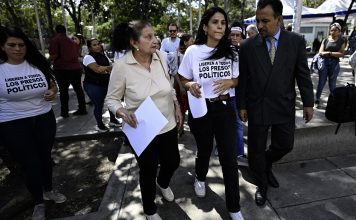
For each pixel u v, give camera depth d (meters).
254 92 2.48
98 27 28.80
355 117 3.19
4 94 2.44
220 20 2.21
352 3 9.84
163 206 2.72
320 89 5.04
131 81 2.14
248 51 2.41
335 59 4.88
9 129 2.51
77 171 3.86
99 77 4.59
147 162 2.22
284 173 3.18
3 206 3.16
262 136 2.56
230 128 2.37
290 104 2.49
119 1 22.88
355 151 3.53
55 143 4.77
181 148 4.01
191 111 2.38
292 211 2.57
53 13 25.53
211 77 2.37
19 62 2.53
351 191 2.82
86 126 5.25
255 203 2.70
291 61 2.34
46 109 2.72
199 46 2.38
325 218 2.47
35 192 2.70
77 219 2.62
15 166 4.04
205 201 2.77
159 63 2.29
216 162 3.53
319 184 2.96
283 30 2.36
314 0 24.73
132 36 2.03
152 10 23.92
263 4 2.22
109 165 3.99
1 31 2.38
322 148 3.41
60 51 5.46
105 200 2.87
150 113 2.11
